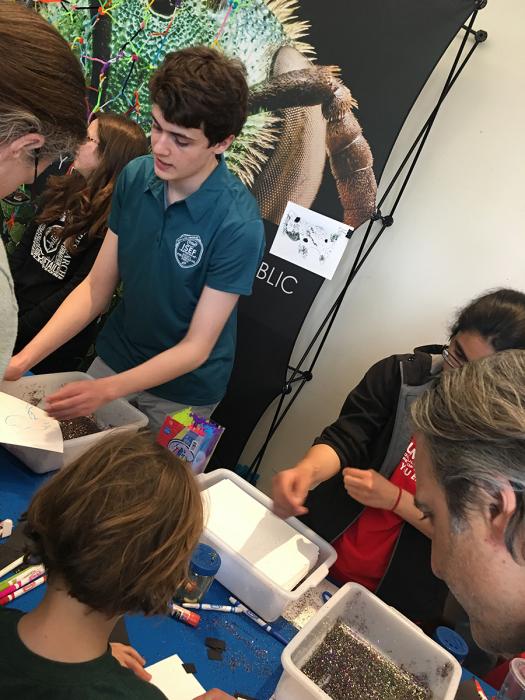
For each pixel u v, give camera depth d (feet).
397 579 4.42
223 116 3.89
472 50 5.70
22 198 4.77
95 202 6.16
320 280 6.41
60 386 4.80
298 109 6.20
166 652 3.02
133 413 4.63
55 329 4.82
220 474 4.23
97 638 2.11
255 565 3.42
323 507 4.68
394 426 4.50
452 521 1.87
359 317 6.78
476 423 1.75
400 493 4.17
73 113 2.39
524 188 5.77
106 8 7.07
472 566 1.87
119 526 1.95
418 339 6.52
